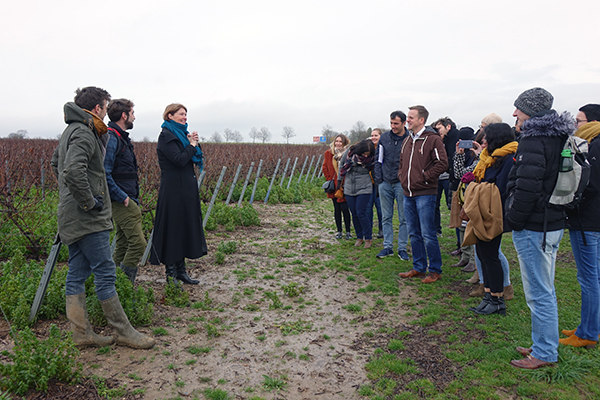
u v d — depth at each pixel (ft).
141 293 11.84
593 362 9.49
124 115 12.78
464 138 20.39
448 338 11.09
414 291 15.21
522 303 13.48
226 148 57.11
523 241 9.48
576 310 12.68
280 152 67.26
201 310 12.95
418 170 15.79
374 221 30.19
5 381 7.79
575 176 8.76
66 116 8.98
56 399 7.75
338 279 16.72
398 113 18.04
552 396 8.38
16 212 17.19
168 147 13.28
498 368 9.52
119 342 10.13
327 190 23.98
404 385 8.95
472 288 15.37
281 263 18.62
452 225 17.54
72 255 9.58
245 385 8.87
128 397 8.09
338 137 23.97
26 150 36.17
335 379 9.27
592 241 9.98
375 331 11.82
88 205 8.89
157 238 13.84
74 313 9.67
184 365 9.53
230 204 37.65
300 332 11.68
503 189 11.98
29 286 11.48
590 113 10.78
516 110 10.17
